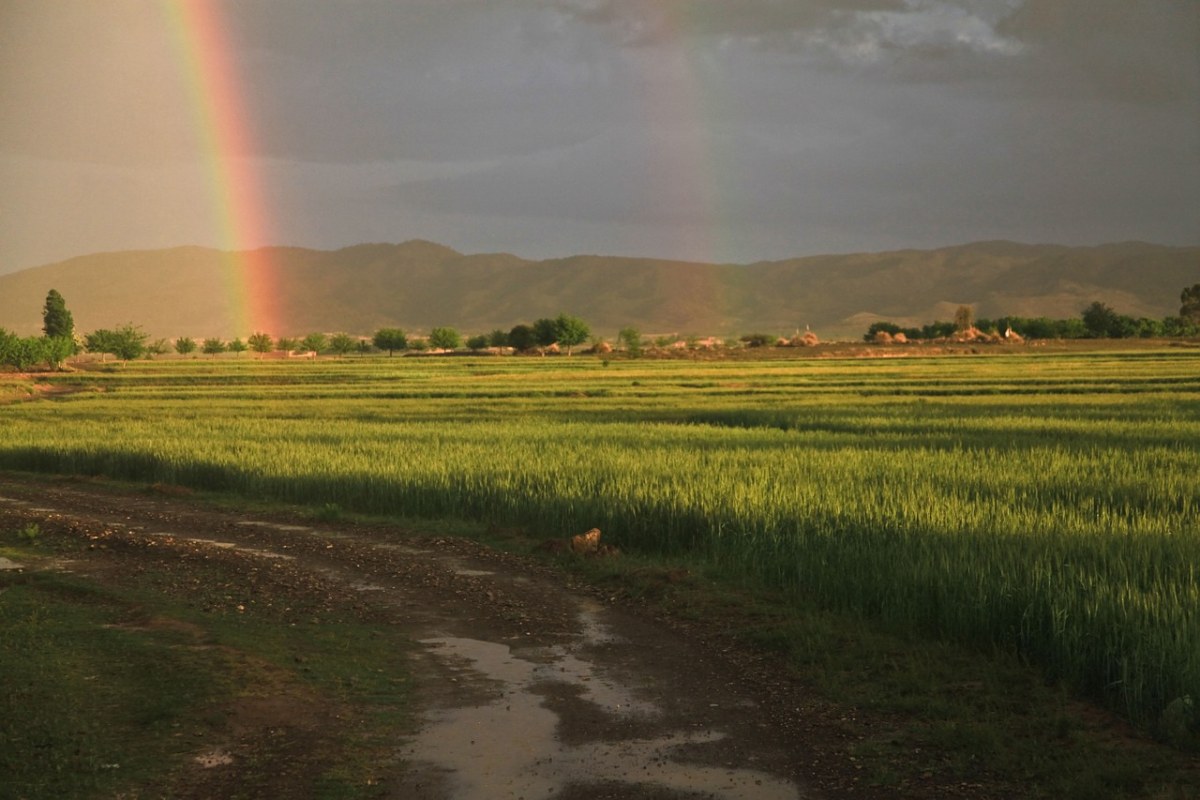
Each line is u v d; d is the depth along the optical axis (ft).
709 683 43.45
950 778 33.40
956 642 46.52
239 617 53.52
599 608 56.75
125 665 44.16
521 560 69.15
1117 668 39.17
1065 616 42.34
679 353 477.77
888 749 35.78
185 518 89.76
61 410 211.20
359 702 40.81
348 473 98.94
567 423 162.91
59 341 419.74
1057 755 34.63
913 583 49.96
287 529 83.20
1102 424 144.56
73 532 80.23
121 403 229.45
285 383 312.09
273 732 37.27
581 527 76.18
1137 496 77.41
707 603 55.88
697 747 36.29
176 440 136.77
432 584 62.28
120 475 120.88
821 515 67.62
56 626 50.93
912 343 507.71
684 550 70.59
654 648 48.83
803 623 50.75
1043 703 39.50
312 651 47.44
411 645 49.24
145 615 52.95
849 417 163.43
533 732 37.76
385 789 32.71
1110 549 52.90
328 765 34.47
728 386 260.62
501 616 54.80
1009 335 539.29
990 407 183.52
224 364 468.75
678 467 93.71
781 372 323.16
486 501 87.10
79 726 37.11
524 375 324.60
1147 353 421.59
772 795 32.32
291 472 103.55
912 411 175.11
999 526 61.77
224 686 41.45
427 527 82.33
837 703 40.57
